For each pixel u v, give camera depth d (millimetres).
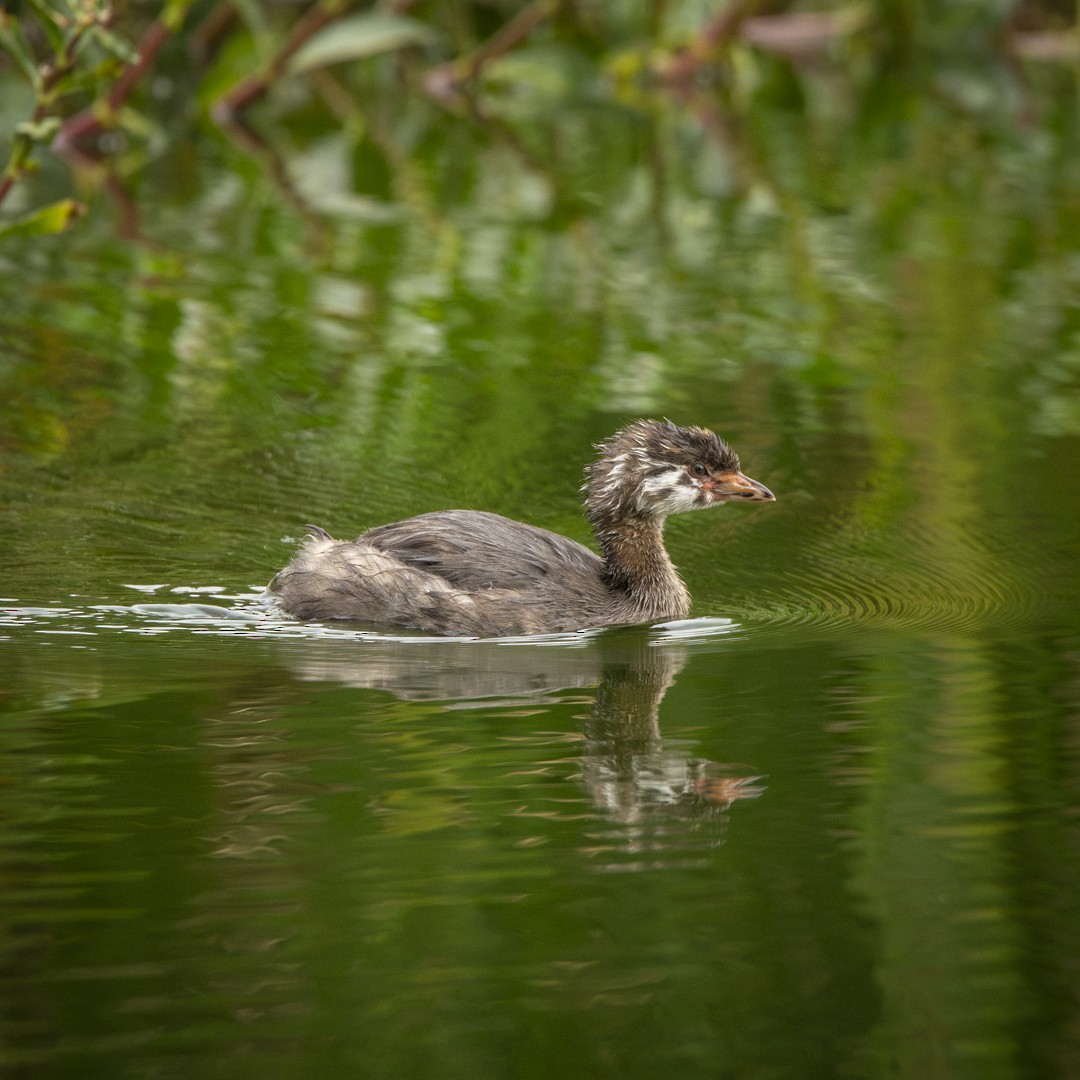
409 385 18656
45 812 9289
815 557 14820
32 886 8422
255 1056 7035
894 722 10953
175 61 32188
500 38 33188
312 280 22109
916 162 29391
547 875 8633
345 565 13578
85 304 20906
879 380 19297
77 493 15547
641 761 10219
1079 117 32938
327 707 11133
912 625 13125
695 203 26469
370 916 8188
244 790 9648
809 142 30766
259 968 7695
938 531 15250
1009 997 7555
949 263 23578
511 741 10570
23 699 11133
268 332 20156
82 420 17312
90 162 27812
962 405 18516
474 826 9203
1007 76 36875
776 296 22094
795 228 25250
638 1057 7055
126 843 8922
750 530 15492
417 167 28328
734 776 10016
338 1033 7203
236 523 15055
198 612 13219
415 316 20906
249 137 29953
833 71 36969
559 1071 6969
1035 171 28766
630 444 14086
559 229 24859
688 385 18938
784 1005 7461
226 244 23641
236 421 17484
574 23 34531
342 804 9477
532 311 21281
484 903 8320
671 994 7539
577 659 12469
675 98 34031
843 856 8922
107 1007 7363
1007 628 12945
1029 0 38250
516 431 17469
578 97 33344
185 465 16328
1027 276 23000
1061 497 15961
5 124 27375
